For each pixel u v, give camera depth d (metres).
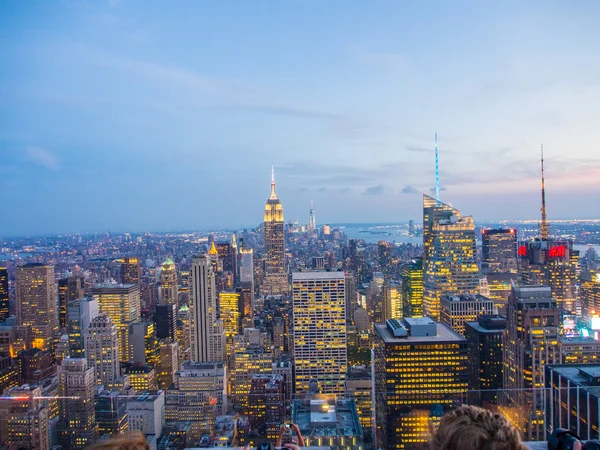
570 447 8.10
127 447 4.40
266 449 8.47
